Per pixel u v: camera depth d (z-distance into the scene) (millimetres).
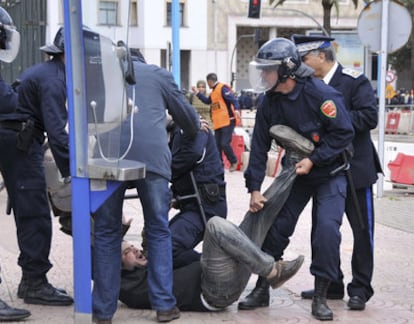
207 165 5637
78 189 4391
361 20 11539
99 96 4398
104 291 4930
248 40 56062
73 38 4270
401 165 12633
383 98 11672
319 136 5250
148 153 4961
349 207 5598
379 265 7141
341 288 5883
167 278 5113
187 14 52062
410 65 56469
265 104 5410
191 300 5352
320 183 5340
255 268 5188
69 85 4320
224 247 5145
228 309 5559
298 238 8305
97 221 4914
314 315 5348
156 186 5008
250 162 5488
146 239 5211
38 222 5508
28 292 5586
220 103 15344
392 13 11398
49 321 5168
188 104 5188
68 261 6895
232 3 53094
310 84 5223
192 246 5570
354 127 5441
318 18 55500
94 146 4418
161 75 5082
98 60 4367
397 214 10258
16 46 5062
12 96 5082
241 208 10539
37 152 5430
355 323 5266
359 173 5508
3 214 8922
